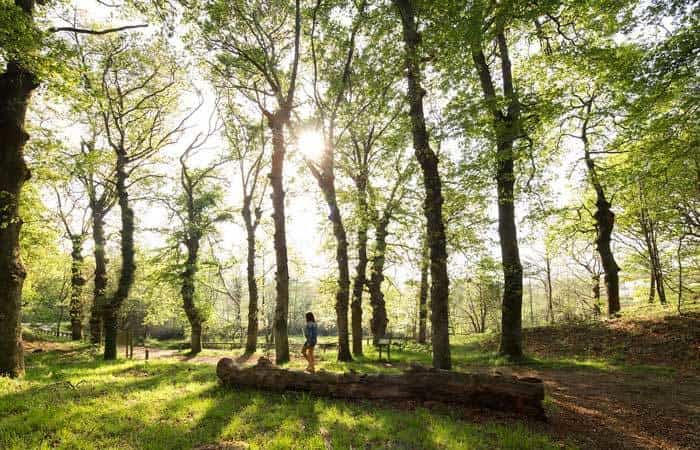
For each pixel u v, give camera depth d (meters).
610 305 22.05
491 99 13.26
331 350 24.62
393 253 23.38
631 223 25.45
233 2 15.47
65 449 5.54
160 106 24.08
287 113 16.44
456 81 12.08
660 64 11.79
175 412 7.28
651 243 25.95
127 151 23.81
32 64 9.92
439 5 11.59
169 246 25.75
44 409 7.14
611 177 15.30
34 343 26.08
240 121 24.62
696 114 12.32
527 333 20.69
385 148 18.19
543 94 14.91
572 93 18.58
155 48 21.33
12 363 10.70
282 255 16.28
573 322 20.95
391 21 14.13
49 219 19.52
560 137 21.20
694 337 14.77
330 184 17.91
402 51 13.18
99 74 20.08
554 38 18.14
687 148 13.26
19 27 9.09
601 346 16.44
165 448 5.62
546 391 10.34
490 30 12.59
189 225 25.20
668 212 21.44
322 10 15.80
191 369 13.64
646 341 15.72
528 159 15.58
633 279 31.91
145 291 26.77
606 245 22.52
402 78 14.66
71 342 29.00
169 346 35.34
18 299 11.07
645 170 14.49
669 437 7.07
